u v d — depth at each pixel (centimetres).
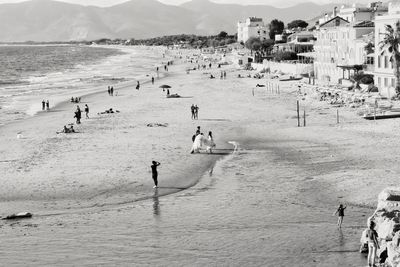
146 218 3469
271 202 3772
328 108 8925
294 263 2670
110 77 18212
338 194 3900
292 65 15900
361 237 2838
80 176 4600
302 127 7112
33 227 3306
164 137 6656
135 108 9931
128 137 6644
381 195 2919
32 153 5638
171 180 4509
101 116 8825
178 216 3497
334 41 13088
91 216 3531
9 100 11325
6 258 2803
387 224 2595
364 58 11525
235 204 3753
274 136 6588
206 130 7244
